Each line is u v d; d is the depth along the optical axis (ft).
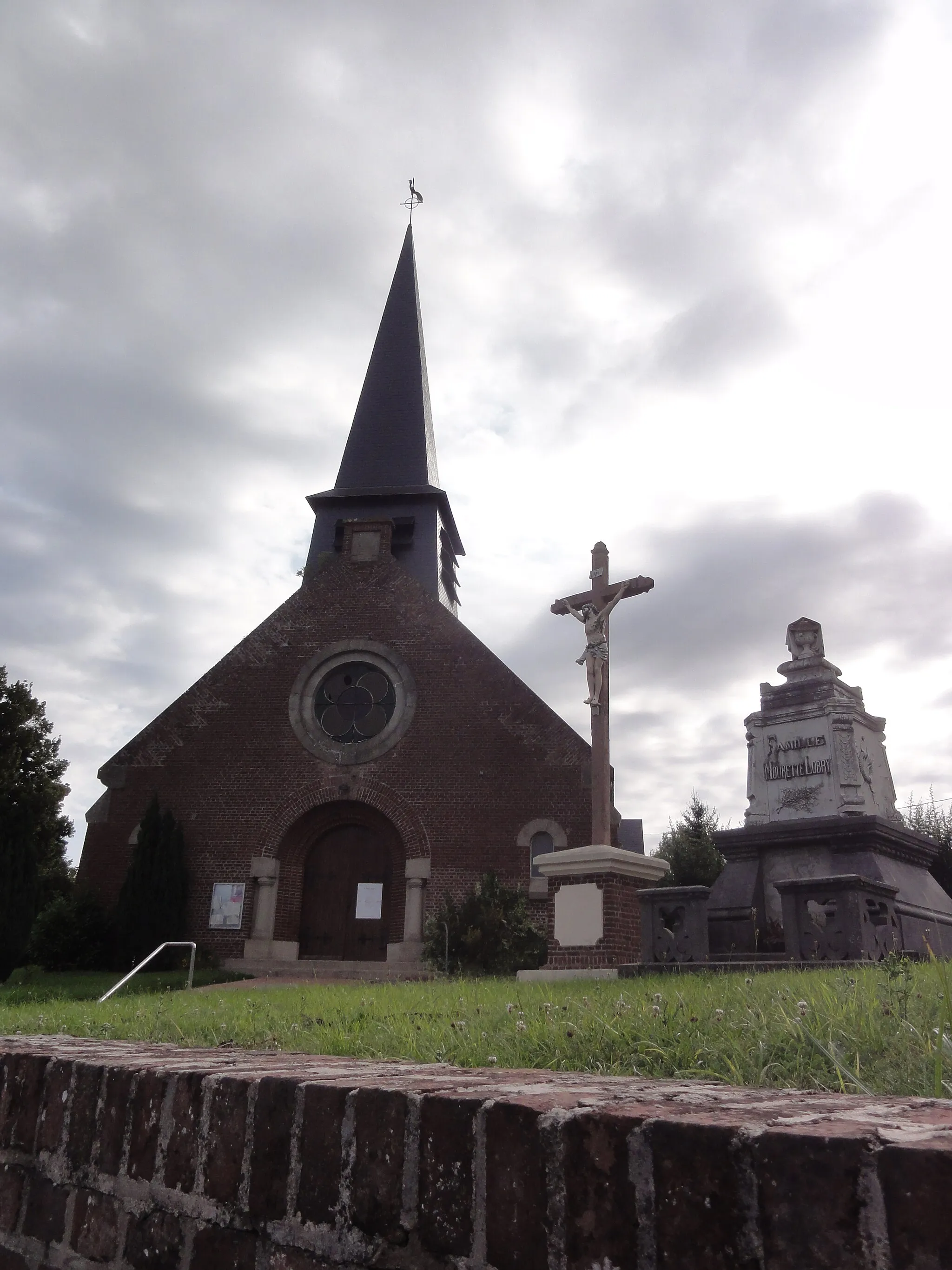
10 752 96.68
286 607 77.87
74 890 70.38
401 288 117.50
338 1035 13.65
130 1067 6.72
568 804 68.44
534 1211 4.30
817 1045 8.66
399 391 109.40
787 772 44.32
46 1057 7.60
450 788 70.13
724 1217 3.76
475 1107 4.67
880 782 45.62
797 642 46.16
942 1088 7.55
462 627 74.95
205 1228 5.72
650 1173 3.99
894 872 41.04
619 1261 3.97
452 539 112.88
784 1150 3.69
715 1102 4.66
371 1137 5.04
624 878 37.19
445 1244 4.58
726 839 43.60
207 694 75.25
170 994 37.22
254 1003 23.29
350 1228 4.97
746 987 15.24
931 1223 3.32
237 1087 5.85
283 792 71.87
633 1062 9.93
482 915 59.21
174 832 69.77
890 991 11.80
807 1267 3.51
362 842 72.79
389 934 69.72
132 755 73.82
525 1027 11.76
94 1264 6.40
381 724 74.02
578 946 36.22
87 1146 6.79
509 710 71.67
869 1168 3.51
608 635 41.39
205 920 69.15
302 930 70.90
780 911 41.86
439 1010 16.25
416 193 126.00
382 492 99.60
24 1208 7.20
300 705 74.13
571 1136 4.27
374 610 76.59
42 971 65.67
